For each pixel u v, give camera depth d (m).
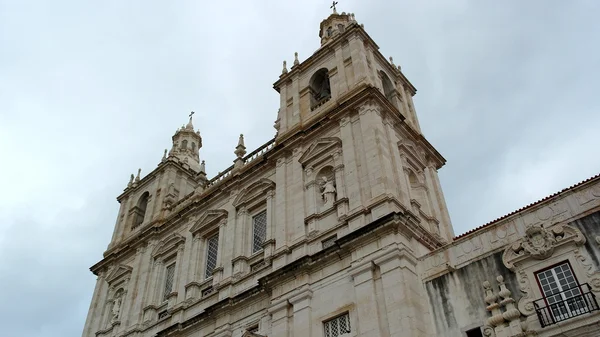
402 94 34.94
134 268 36.16
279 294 24.28
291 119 32.81
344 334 20.97
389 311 19.75
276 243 26.95
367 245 22.11
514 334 17.42
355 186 24.91
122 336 32.22
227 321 26.36
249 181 32.41
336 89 31.23
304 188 27.95
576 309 16.91
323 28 42.03
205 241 33.22
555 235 18.52
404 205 23.89
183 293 30.83
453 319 19.45
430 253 21.69
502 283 18.73
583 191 18.77
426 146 31.20
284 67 37.25
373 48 34.19
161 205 39.25
